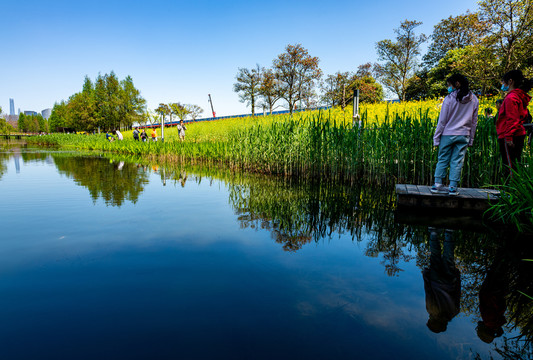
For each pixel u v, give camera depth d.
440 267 2.29
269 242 2.80
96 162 11.91
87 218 3.59
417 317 1.60
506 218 3.41
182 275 2.07
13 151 20.30
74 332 1.44
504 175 4.38
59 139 32.25
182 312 1.61
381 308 1.68
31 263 2.26
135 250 2.54
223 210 4.10
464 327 1.52
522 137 3.68
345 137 6.98
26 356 1.26
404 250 2.65
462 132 3.78
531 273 2.19
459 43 23.25
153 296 1.78
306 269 2.19
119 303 1.70
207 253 2.49
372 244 2.80
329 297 1.79
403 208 4.31
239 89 38.75
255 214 3.91
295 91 35.59
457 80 3.75
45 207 4.15
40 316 1.57
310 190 5.88
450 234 3.14
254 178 7.67
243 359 1.25
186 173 8.59
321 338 1.40
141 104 45.47
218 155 11.19
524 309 1.71
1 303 1.70
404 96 30.28
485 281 2.06
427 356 1.28
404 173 6.16
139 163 11.77
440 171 4.08
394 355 1.29
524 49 15.59
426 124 5.72
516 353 1.31
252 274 2.10
